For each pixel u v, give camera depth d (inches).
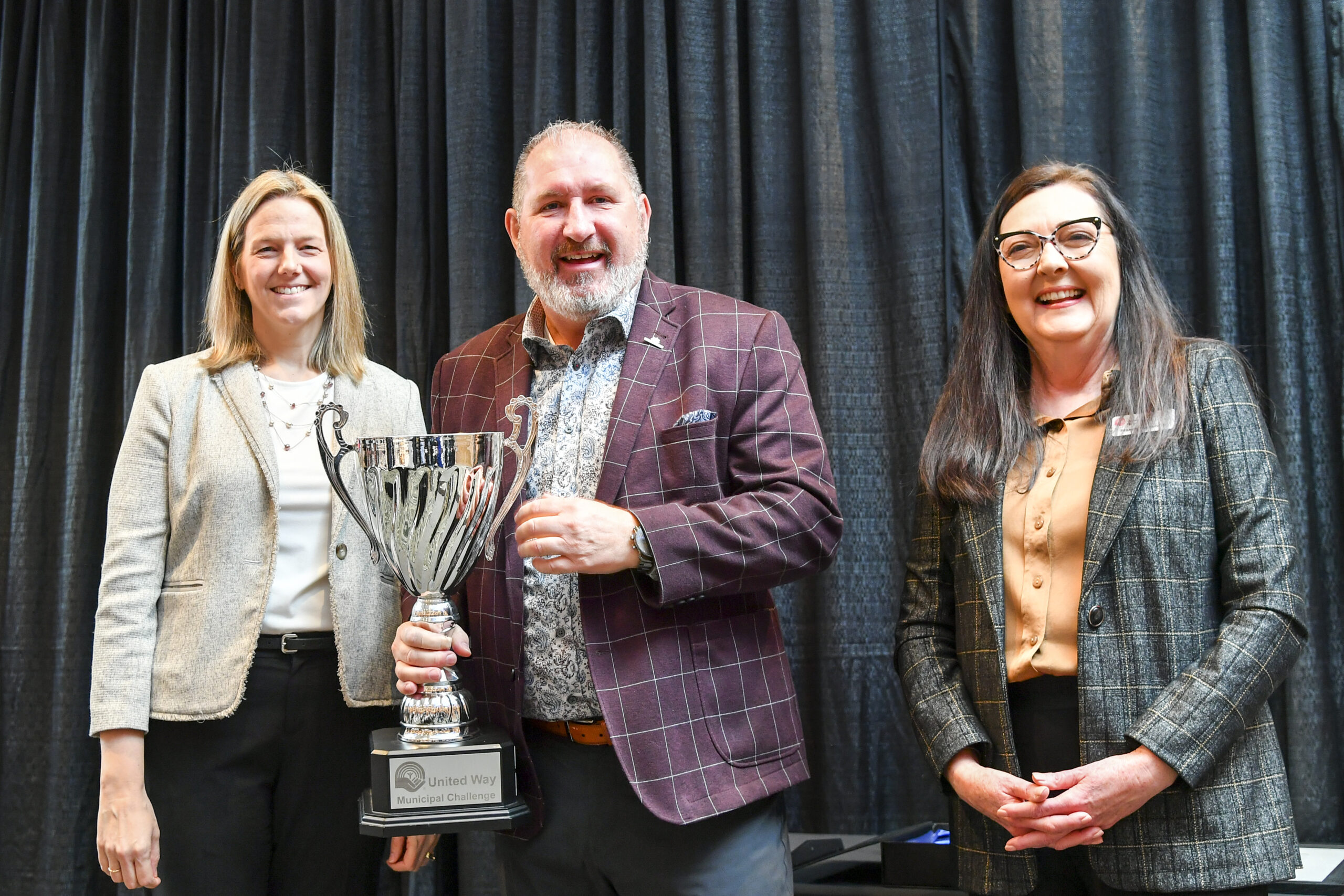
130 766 58.5
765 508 52.0
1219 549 51.1
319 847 61.2
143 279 102.7
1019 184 59.2
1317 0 76.4
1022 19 82.3
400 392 68.7
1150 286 56.4
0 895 98.3
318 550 62.5
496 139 96.0
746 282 89.6
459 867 86.7
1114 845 48.6
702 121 89.0
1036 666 51.8
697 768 51.3
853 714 82.6
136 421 62.8
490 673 56.6
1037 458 55.2
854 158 86.7
